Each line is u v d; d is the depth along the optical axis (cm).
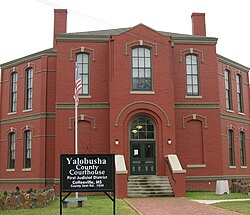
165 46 2770
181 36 3009
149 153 2686
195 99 2894
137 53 2764
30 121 3052
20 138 3106
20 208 1747
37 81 3059
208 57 2967
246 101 3472
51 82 3022
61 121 2722
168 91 2716
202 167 2811
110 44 2739
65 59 2798
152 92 2695
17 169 3083
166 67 2742
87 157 1305
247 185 2472
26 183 2992
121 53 2719
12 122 3194
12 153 3186
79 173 1296
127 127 2670
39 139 2958
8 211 1648
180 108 2866
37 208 1775
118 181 2327
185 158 2808
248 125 3441
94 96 2791
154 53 2748
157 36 2773
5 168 3183
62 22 3266
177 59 2938
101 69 2838
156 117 2683
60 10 3275
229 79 3284
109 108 2770
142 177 2583
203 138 2848
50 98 3000
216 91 2927
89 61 2838
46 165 2919
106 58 2853
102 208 1758
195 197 2294
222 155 2964
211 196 2338
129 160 2652
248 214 1518
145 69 2748
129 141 2681
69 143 2703
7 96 3278
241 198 2198
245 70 3500
